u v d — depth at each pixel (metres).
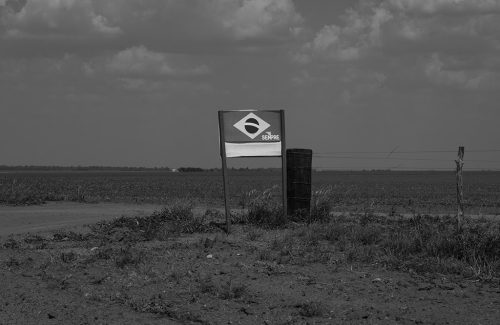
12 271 11.27
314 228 15.12
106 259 12.09
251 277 10.30
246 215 17.48
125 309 8.82
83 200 29.56
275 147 16.20
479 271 10.46
